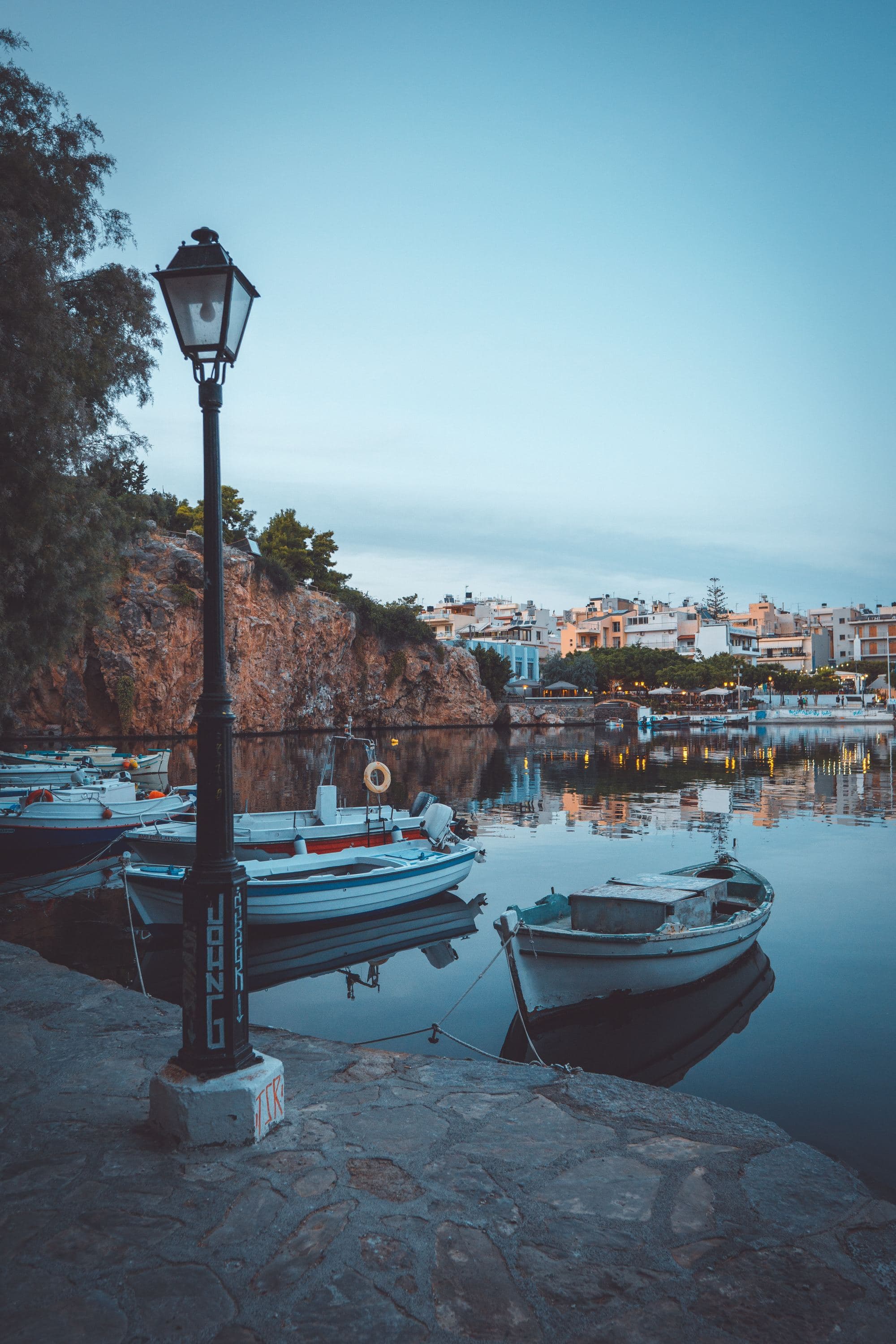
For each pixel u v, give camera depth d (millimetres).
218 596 4285
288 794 30016
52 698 48844
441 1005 10445
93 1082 5074
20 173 13562
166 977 11359
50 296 13141
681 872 13484
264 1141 4285
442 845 17109
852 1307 3082
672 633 137875
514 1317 2986
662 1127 4598
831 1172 4113
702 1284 3195
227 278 4180
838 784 36188
